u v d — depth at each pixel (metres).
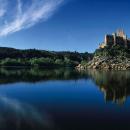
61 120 36.03
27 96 59.25
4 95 60.22
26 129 31.47
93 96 60.00
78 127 32.84
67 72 173.25
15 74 138.12
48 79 108.88
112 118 37.50
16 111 40.94
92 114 40.06
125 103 50.03
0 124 33.25
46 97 58.09
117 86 82.44
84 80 105.69
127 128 32.62
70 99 55.34
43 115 38.72
